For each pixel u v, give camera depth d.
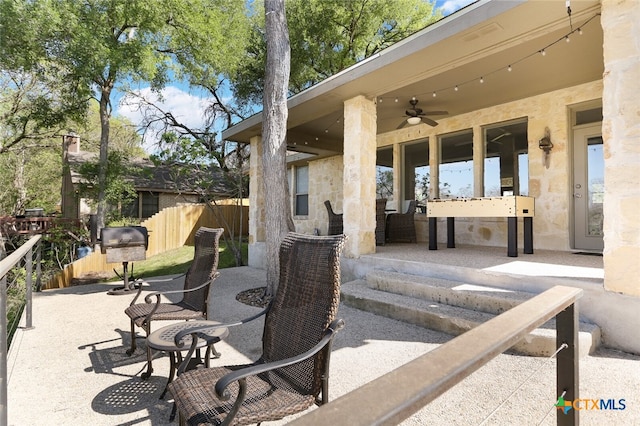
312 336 1.79
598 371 2.48
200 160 8.52
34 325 3.86
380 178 8.89
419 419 1.98
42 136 14.25
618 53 2.88
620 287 2.89
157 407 2.19
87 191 11.64
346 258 5.53
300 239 2.16
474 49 4.07
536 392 2.22
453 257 5.02
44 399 2.28
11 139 14.03
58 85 11.16
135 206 15.72
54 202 19.02
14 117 12.40
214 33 10.70
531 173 6.03
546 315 1.01
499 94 5.86
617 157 2.89
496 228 6.67
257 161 7.89
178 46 10.93
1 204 16.56
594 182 5.43
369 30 13.33
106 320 4.05
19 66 9.32
